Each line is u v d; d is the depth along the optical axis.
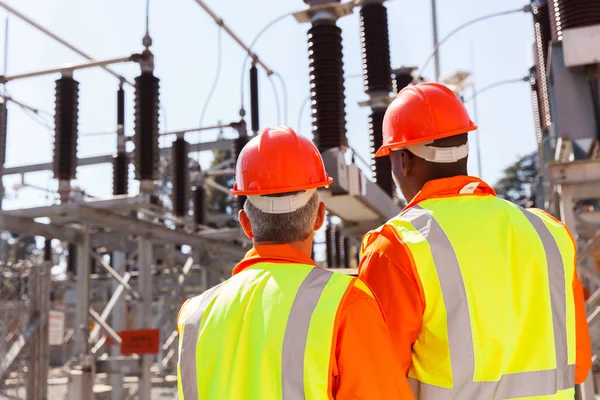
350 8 4.73
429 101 2.11
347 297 1.63
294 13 4.80
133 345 8.45
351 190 4.68
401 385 1.60
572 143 4.64
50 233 8.54
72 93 7.76
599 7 4.59
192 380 1.72
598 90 4.55
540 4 6.55
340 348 1.59
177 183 9.59
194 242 11.11
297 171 1.84
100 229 9.96
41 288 8.09
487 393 1.79
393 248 1.88
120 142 9.75
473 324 1.81
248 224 1.96
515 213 1.98
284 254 1.79
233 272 1.89
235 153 8.85
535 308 1.88
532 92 9.30
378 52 5.80
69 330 16.64
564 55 4.55
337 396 1.58
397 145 2.13
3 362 7.78
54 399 12.70
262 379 1.58
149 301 9.11
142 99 7.52
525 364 1.83
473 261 1.85
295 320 1.60
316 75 4.75
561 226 2.04
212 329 1.73
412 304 1.83
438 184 2.03
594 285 7.81
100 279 12.97
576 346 2.05
